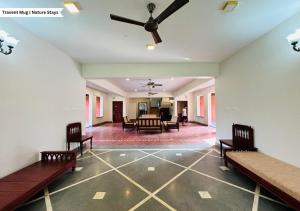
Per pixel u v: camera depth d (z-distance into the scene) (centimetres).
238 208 209
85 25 287
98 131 880
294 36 229
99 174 316
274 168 249
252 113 365
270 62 311
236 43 371
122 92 1249
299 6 237
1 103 245
